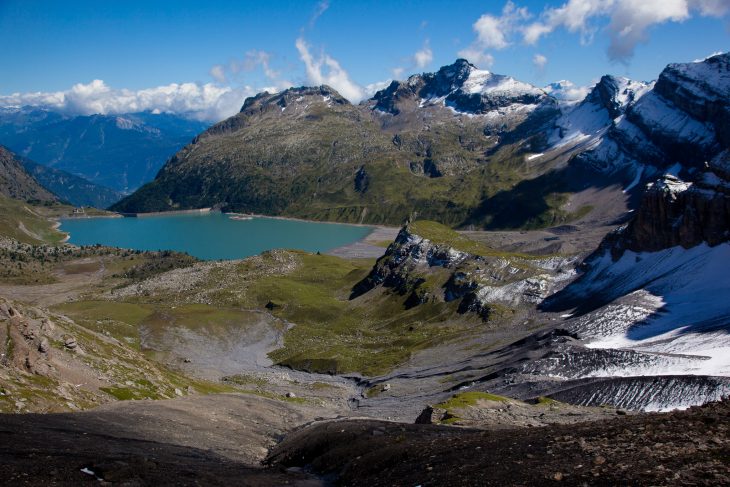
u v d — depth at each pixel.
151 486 39.47
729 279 189.38
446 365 198.75
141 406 84.56
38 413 65.12
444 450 45.56
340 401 183.00
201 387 133.75
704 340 150.38
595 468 30.97
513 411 91.75
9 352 82.06
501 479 33.59
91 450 48.06
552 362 150.75
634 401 113.69
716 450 29.25
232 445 72.81
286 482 49.94
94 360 103.88
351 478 48.72
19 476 36.50
